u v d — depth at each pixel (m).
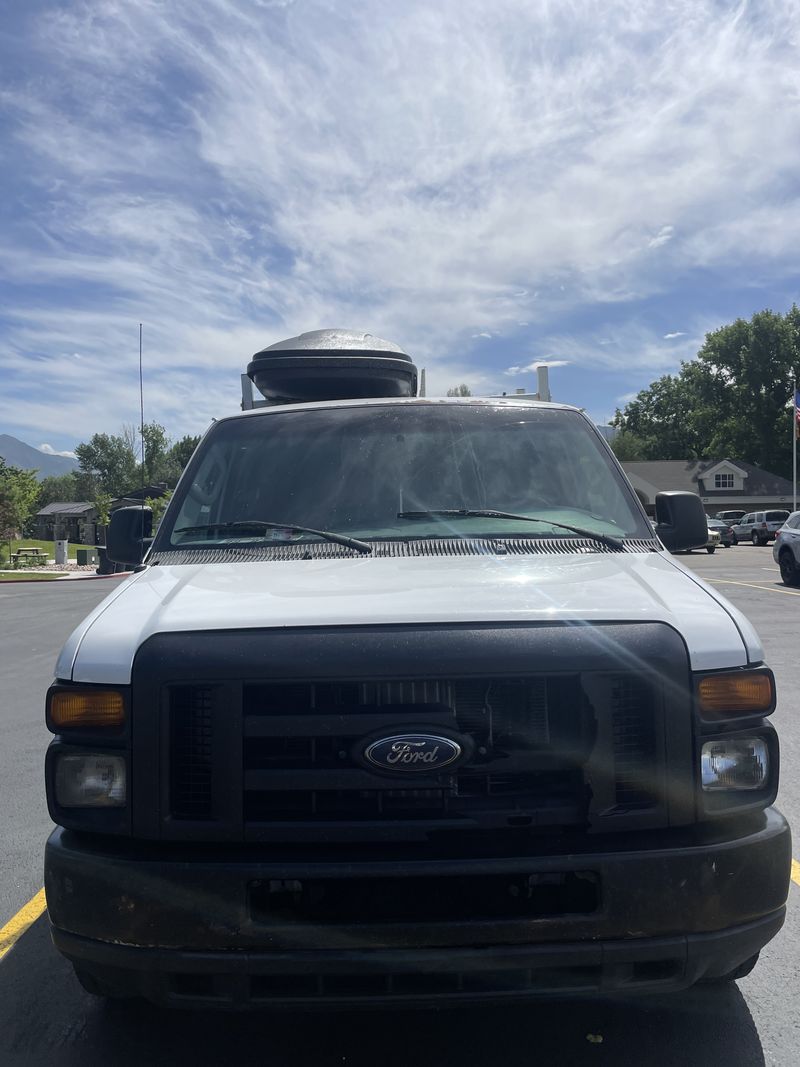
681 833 2.55
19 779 6.09
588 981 2.52
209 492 3.81
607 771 2.53
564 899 2.48
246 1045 3.05
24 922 4.03
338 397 5.70
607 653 2.55
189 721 2.57
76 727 2.61
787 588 17.83
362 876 2.42
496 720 2.57
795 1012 3.19
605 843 2.50
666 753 2.55
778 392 70.94
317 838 2.49
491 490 3.72
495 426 3.96
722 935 2.51
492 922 2.42
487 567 3.14
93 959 2.53
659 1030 3.09
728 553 34.50
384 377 5.59
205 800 2.55
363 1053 2.99
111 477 101.69
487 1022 3.16
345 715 2.51
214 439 4.05
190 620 2.67
